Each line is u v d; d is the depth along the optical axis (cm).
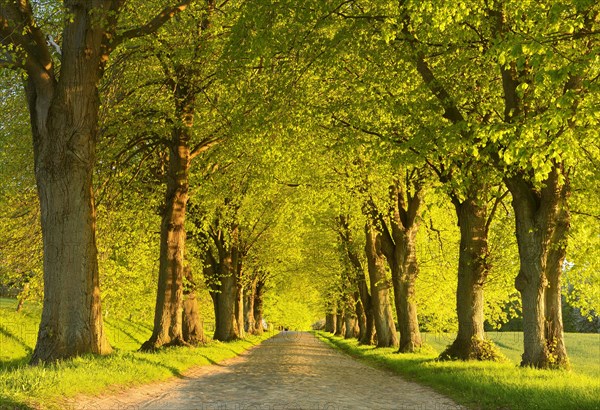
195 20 1895
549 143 1148
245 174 2655
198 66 1958
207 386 1262
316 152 2444
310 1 1581
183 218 2211
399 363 2066
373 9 1728
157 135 2144
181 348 2066
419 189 2639
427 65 1742
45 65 1378
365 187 2586
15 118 1945
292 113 1884
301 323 10856
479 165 1528
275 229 4156
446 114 1628
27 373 968
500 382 1181
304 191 2800
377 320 3406
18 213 2045
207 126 2278
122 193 2162
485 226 1988
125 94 1934
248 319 6100
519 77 1462
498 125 1212
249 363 2144
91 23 1383
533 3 1247
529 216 1525
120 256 2539
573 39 1265
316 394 1152
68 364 1204
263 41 1570
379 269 3453
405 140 1748
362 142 1883
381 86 1805
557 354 1505
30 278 2297
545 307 1534
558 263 1550
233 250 3906
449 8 1260
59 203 1360
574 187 1681
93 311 1395
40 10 1808
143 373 1290
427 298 3781
